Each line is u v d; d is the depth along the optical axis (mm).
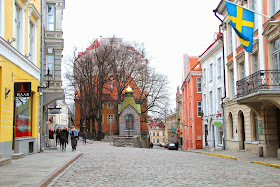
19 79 16891
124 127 53562
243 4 23250
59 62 27109
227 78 28188
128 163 15062
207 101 37375
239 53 24297
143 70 57219
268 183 9070
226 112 28672
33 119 20500
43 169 11453
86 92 56219
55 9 27453
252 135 22562
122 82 56656
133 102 55250
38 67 21297
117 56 54906
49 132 35094
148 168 12914
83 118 62344
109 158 17969
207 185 8711
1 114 14180
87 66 54781
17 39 17266
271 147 19016
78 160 16672
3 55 14211
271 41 18734
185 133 51656
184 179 9836
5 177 9430
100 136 52438
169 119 94875
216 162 16062
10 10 15312
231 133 27953
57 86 26953
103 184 8938
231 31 27812
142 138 57312
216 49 32562
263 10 19828
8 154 15062
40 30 21891
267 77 16719
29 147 19641
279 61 17844
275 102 16375
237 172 11641
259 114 19781
